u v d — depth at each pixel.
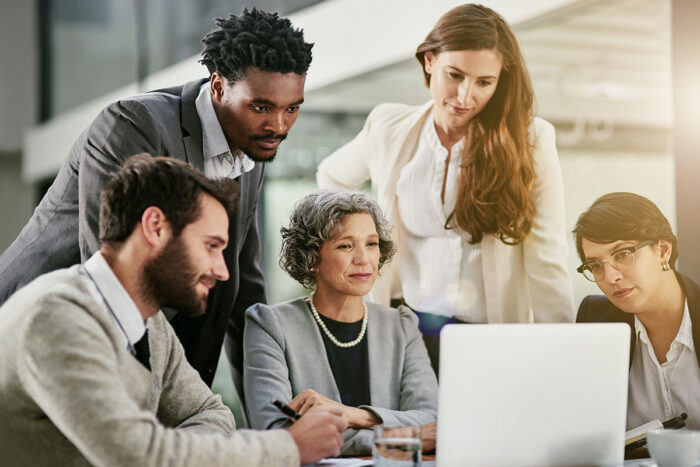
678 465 1.62
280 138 2.24
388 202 2.90
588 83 5.76
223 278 1.62
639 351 2.30
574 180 6.68
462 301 2.79
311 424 1.62
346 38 3.77
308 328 2.25
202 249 1.57
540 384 1.57
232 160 2.30
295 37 2.19
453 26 2.69
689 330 2.24
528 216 2.73
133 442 1.42
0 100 8.33
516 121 2.71
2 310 1.53
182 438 1.49
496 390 1.54
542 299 2.77
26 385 1.46
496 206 2.72
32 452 1.54
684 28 2.83
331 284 2.25
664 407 2.25
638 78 5.76
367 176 3.04
